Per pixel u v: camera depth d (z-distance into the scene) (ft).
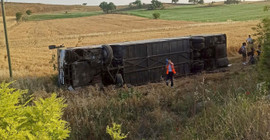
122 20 329.72
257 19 230.27
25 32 223.92
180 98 30.37
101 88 41.34
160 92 33.24
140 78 45.06
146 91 36.81
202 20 272.51
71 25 289.12
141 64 44.93
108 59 41.04
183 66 50.67
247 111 18.19
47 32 217.36
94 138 21.62
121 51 42.55
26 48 114.73
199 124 20.27
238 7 452.76
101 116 25.04
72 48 40.52
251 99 22.11
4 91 12.97
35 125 11.95
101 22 315.17
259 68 24.27
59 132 12.41
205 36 53.93
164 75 48.03
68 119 24.21
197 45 51.21
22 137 10.40
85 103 27.78
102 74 42.42
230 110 19.22
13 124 11.12
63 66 39.63
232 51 78.33
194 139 17.49
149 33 159.43
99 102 28.71
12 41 156.15
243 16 281.33
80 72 39.65
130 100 29.25
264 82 23.63
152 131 22.12
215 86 31.99
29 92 37.81
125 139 21.34
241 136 15.26
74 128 22.39
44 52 98.37
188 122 21.88
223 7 482.28
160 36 134.10
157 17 329.52
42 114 12.58
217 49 55.72
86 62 40.29
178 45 49.67
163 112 26.37
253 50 56.49
